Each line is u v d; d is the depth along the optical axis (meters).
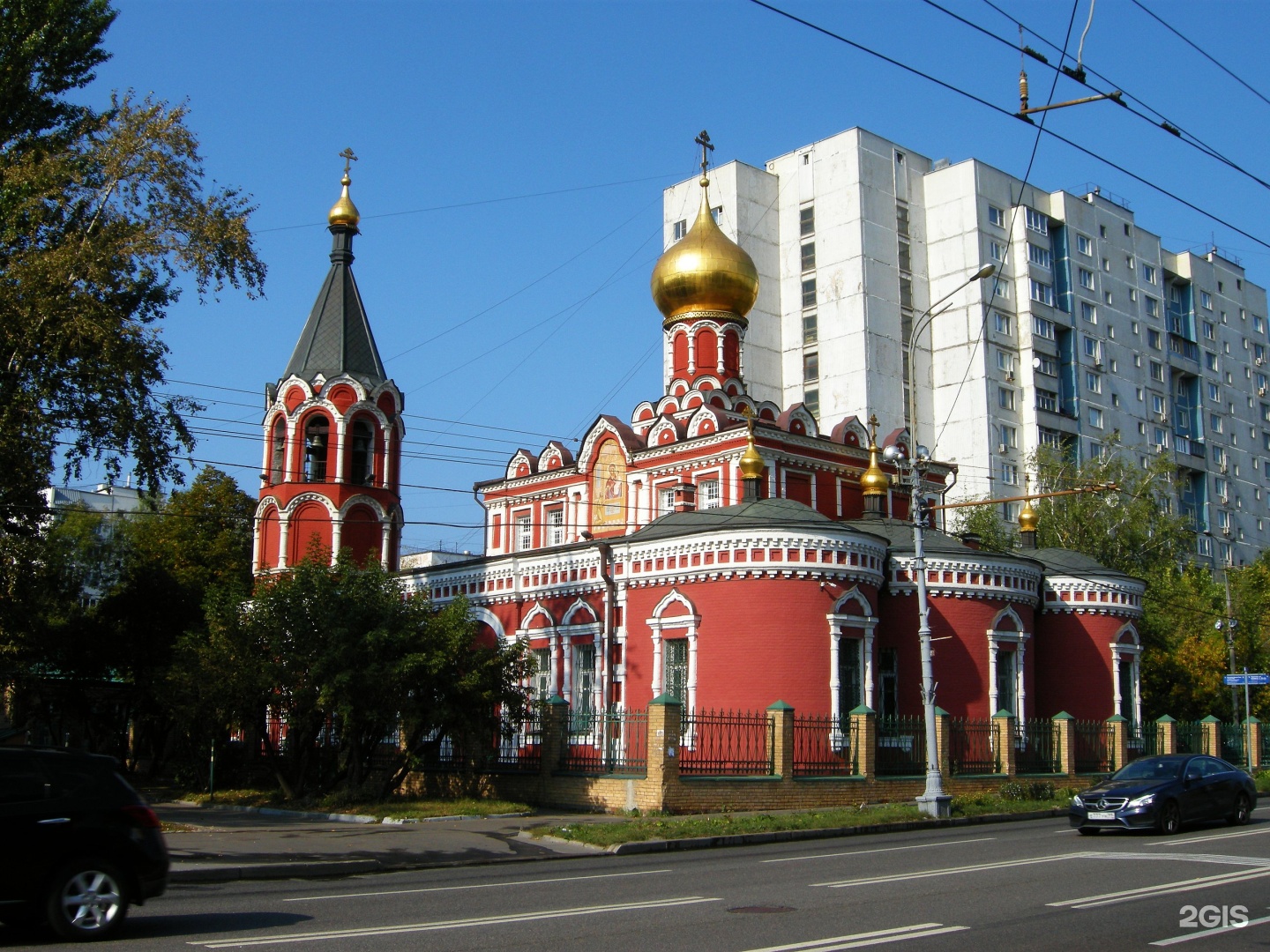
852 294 76.00
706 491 41.16
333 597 29.83
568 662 35.97
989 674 35.53
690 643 31.84
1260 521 96.88
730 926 12.21
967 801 28.92
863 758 29.97
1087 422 81.38
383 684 28.16
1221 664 52.59
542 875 17.14
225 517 62.38
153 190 27.25
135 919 13.03
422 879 17.02
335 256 45.84
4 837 11.68
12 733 32.28
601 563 34.81
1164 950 11.03
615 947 11.04
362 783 30.38
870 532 33.94
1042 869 16.83
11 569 29.72
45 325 25.61
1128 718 40.19
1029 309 78.81
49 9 28.88
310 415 43.34
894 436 44.91
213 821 27.02
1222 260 98.19
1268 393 100.25
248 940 11.48
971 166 78.38
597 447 45.00
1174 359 90.50
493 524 49.19
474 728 29.39
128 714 45.91
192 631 33.66
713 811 26.78
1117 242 87.12
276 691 29.95
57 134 29.59
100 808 12.26
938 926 12.14
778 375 79.12
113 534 65.94
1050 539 59.53
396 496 44.12
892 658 34.62
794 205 80.25
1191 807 23.53
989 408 76.00
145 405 27.28
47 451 26.78
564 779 28.64
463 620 30.31
